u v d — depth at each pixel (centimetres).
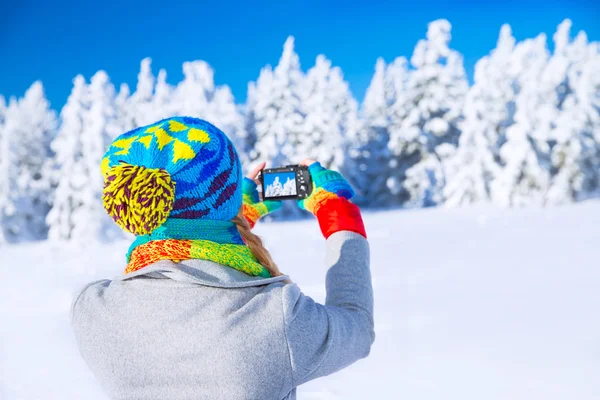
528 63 4141
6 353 527
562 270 885
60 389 414
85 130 2611
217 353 94
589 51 4462
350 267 113
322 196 124
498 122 3328
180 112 3481
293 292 101
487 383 387
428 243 1395
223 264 102
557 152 3162
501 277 843
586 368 407
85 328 103
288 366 96
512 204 2928
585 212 2284
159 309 98
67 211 2569
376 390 384
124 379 98
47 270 1347
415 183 3575
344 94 4303
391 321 586
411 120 3597
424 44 3703
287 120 3706
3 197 3116
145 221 94
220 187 102
